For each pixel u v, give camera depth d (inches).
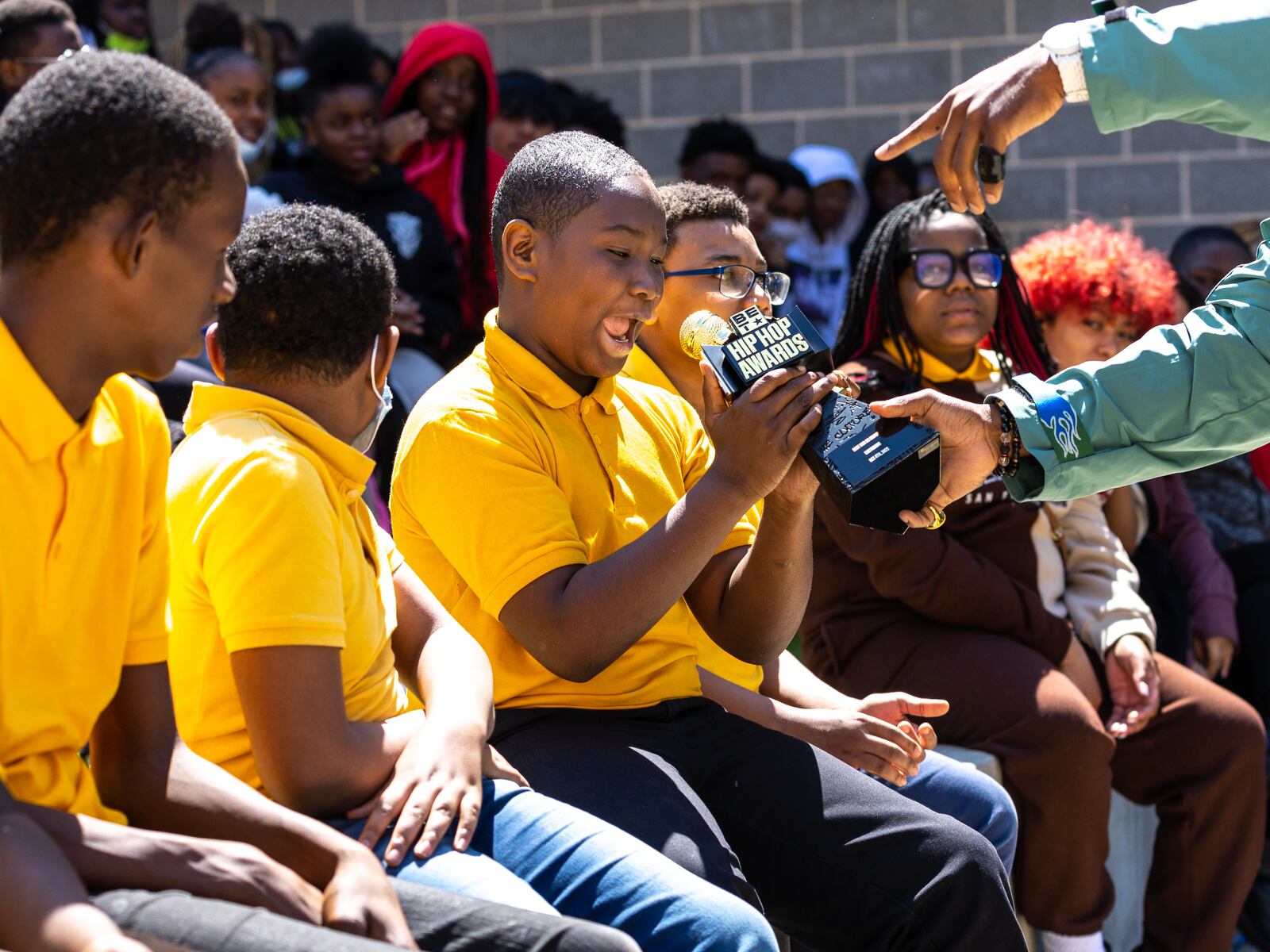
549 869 72.8
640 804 79.1
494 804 75.7
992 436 86.5
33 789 62.4
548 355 89.5
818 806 86.0
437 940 62.2
